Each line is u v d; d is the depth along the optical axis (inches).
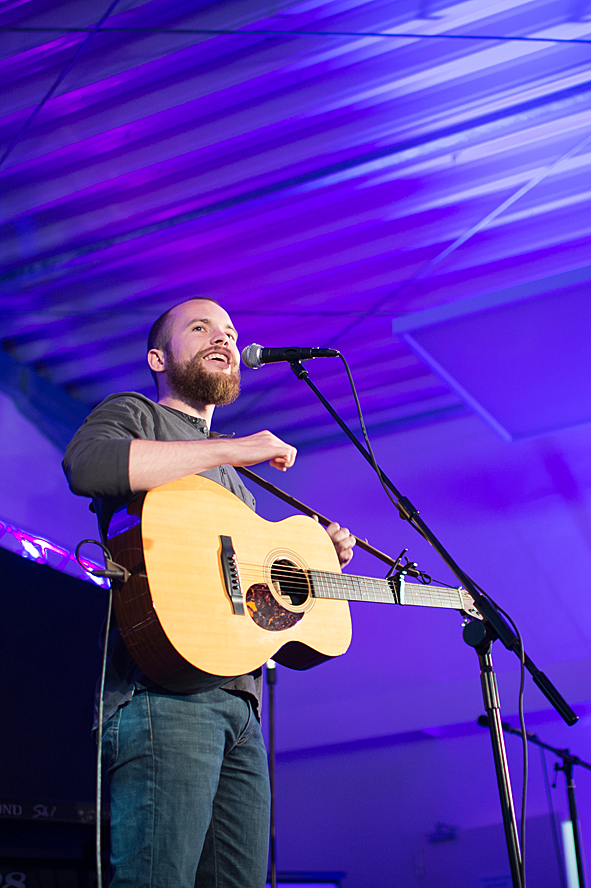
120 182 160.4
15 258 176.1
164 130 150.5
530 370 183.5
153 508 66.8
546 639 217.6
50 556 204.2
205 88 143.4
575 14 137.0
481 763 219.5
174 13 129.3
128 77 139.7
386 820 222.7
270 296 196.5
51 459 212.4
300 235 178.9
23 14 126.6
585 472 230.8
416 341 178.7
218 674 62.4
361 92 148.2
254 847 66.2
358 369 227.5
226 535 71.4
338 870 219.9
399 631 236.1
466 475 242.7
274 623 71.9
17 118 144.9
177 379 81.2
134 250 177.0
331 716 230.5
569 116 157.9
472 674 222.4
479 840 211.2
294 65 141.6
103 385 225.1
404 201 173.6
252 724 68.4
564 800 205.9
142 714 60.9
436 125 157.2
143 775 59.3
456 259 192.1
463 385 191.5
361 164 163.0
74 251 175.9
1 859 112.3
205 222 171.6
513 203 176.4
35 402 212.1
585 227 184.9
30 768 132.3
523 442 240.2
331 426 255.3
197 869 65.7
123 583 63.9
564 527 227.1
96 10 127.4
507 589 226.5
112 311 194.7
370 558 242.7
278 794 234.4
